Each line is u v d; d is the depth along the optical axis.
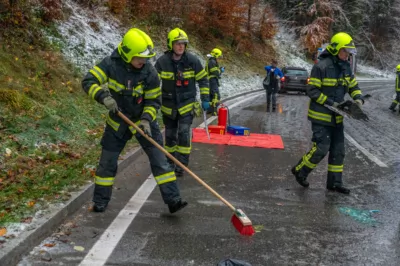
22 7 10.80
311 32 39.41
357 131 11.77
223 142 9.21
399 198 5.84
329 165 6.05
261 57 33.22
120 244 4.08
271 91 15.41
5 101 7.39
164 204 5.22
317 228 4.68
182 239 4.26
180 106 6.32
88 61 12.40
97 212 4.84
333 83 5.69
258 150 8.64
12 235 3.79
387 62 56.25
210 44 27.22
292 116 14.46
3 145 6.15
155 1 21.22
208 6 26.94
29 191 4.89
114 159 4.84
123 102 4.63
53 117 7.66
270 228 4.63
